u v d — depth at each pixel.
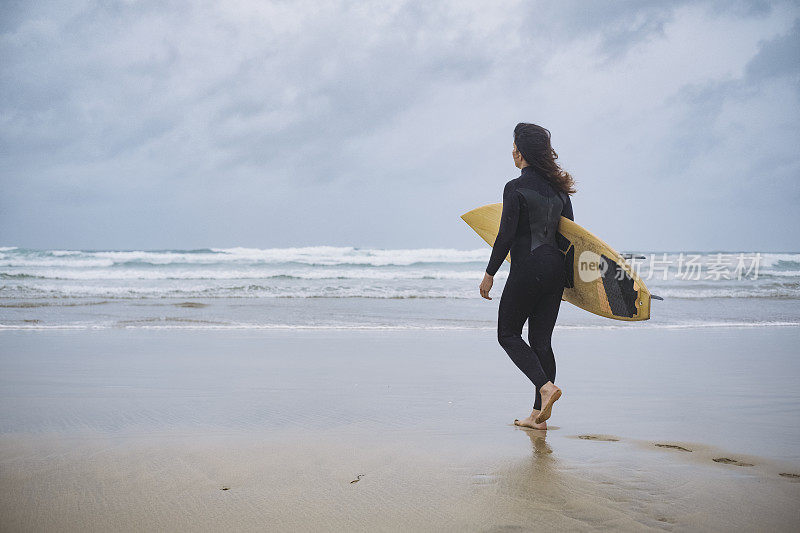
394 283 18.38
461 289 15.76
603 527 1.87
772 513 1.99
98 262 24.59
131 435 3.03
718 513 1.99
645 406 3.87
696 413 3.66
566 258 3.30
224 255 27.67
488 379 4.81
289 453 2.71
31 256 26.83
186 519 1.94
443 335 7.73
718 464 2.57
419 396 4.14
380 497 2.14
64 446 2.81
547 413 3.14
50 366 5.24
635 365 5.55
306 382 4.62
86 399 3.96
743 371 5.24
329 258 28.53
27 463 2.54
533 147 3.27
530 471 2.46
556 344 7.04
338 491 2.21
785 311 11.38
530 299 3.22
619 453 2.75
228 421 3.37
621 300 3.31
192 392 4.21
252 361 5.59
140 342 6.78
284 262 26.97
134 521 1.92
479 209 3.91
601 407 3.83
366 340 7.18
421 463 2.56
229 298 12.86
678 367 5.43
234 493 2.18
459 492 2.20
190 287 14.75
